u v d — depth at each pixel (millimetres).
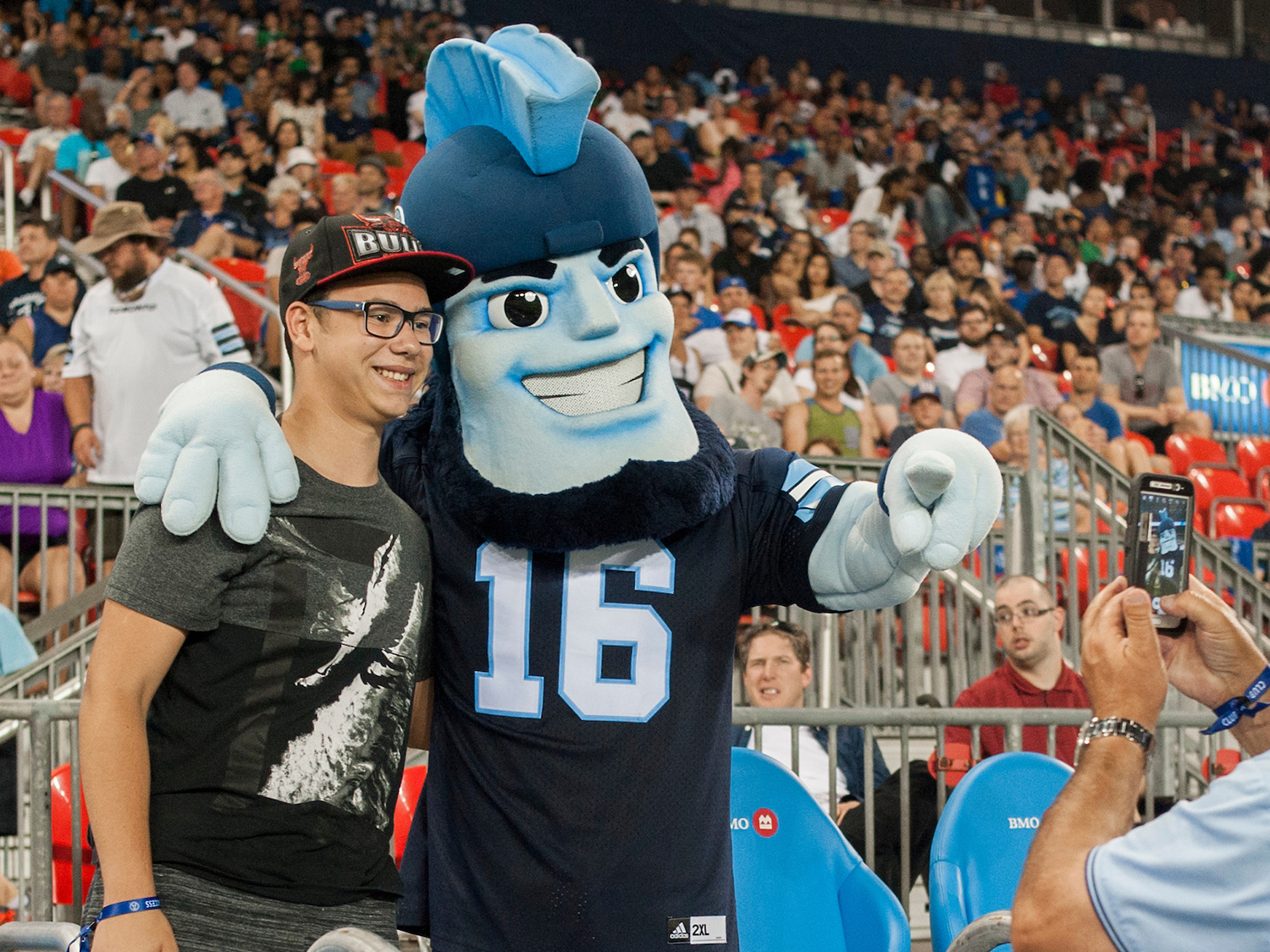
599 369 1896
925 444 1700
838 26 12953
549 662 1855
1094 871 1387
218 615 1566
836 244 9617
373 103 10117
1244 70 14328
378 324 1640
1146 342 8461
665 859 1813
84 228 7613
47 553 4699
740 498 1971
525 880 1817
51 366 5719
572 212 1886
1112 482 4953
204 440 1539
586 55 12094
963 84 13336
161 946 1438
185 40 9844
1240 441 8367
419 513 1967
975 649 5027
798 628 3457
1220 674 1569
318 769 1562
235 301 6875
